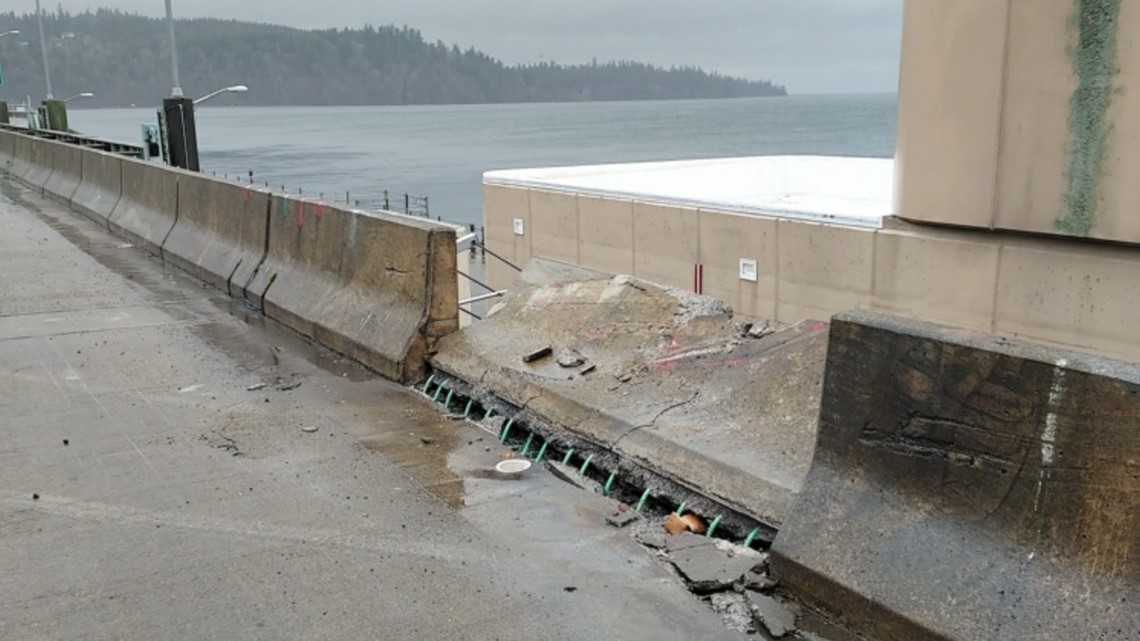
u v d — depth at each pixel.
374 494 4.51
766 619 3.37
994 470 3.08
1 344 7.29
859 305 14.26
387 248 6.81
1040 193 10.77
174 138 17.31
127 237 12.78
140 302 8.83
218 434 5.34
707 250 17.45
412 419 5.62
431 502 4.42
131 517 4.26
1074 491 2.86
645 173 23.58
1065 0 9.98
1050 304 11.06
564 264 6.97
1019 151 10.91
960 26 11.32
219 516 4.27
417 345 6.29
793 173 23.23
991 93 11.07
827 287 14.85
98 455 5.01
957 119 11.59
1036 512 2.96
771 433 4.37
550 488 4.60
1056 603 2.84
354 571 3.76
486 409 5.66
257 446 5.15
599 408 5.00
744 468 4.16
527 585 3.64
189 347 7.23
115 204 13.90
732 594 3.57
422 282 6.39
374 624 3.37
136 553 3.92
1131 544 2.73
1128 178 9.80
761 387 4.68
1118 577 2.75
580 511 4.32
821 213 15.32
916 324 3.40
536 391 5.39
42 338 7.48
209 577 3.72
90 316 8.25
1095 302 10.56
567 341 5.91
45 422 5.54
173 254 10.80
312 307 7.53
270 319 8.16
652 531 4.11
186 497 4.47
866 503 3.46
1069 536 2.88
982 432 3.11
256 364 6.79
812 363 4.58
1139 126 9.57
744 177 23.00
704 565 3.72
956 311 12.33
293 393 6.11
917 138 12.34
